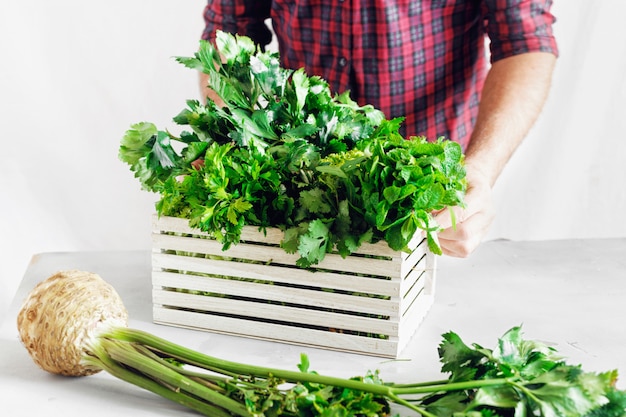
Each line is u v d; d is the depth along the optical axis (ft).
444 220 3.26
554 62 4.48
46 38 6.02
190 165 3.13
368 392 2.44
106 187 6.39
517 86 4.29
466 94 4.91
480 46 4.89
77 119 6.23
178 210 3.24
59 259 4.07
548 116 6.28
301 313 3.14
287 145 3.03
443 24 4.67
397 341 3.04
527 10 4.42
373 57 4.68
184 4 6.07
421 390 2.41
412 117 4.87
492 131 4.07
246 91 3.23
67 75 6.13
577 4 6.01
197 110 3.16
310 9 4.73
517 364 2.54
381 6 4.54
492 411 2.35
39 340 2.83
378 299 3.02
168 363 2.74
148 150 3.14
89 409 2.70
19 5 5.91
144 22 6.09
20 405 2.72
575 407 2.28
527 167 6.42
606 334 3.25
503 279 3.82
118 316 2.94
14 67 6.03
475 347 2.61
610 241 4.34
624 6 5.96
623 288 3.71
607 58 6.09
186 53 6.20
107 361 2.83
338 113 3.29
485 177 3.61
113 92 6.21
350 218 2.94
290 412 2.45
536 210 6.51
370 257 3.01
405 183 2.78
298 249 2.89
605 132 6.27
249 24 5.19
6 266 6.31
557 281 3.79
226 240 3.02
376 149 2.83
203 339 3.22
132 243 6.54
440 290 3.69
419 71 4.75
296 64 4.99
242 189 2.97
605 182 6.38
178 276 3.26
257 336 3.22
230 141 3.21
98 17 6.03
